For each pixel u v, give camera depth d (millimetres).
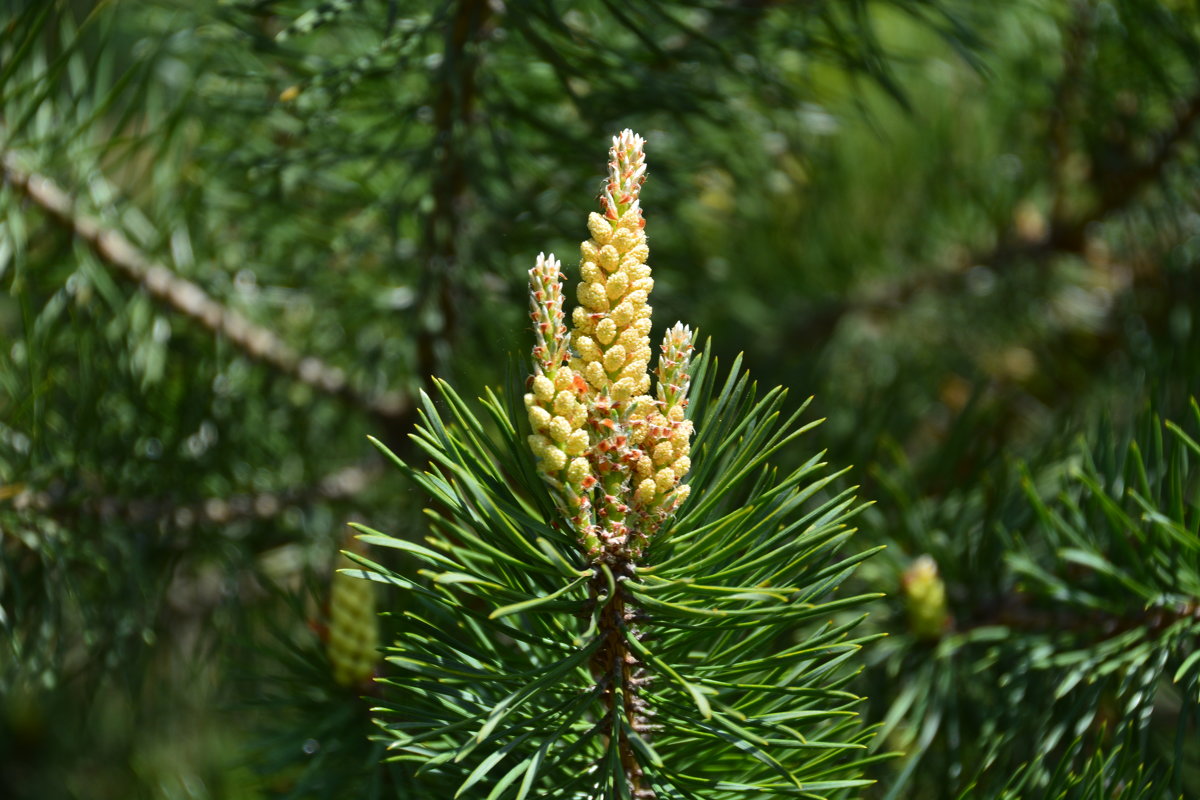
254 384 732
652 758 521
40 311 686
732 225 901
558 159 693
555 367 511
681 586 515
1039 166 884
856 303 975
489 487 527
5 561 647
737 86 722
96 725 901
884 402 771
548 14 614
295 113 676
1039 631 633
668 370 518
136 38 856
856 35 683
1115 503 617
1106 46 786
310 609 713
